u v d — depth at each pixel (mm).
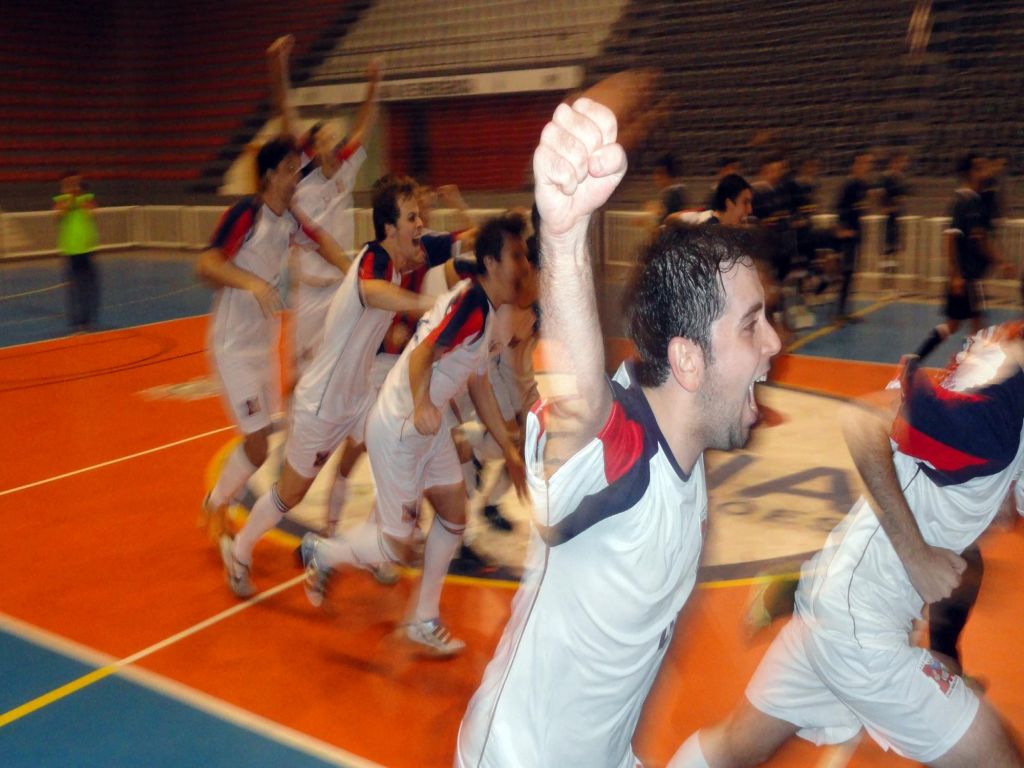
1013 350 2637
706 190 12664
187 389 9273
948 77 12164
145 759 3477
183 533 5684
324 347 4488
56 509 6082
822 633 2619
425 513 5914
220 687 3980
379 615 4648
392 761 3443
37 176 23422
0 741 3592
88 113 24750
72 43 24781
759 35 13148
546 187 1462
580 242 1545
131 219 21719
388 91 20875
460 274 4367
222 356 5039
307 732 3641
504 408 5434
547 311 1604
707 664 3992
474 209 19953
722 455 6762
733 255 1710
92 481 6617
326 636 4430
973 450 2588
